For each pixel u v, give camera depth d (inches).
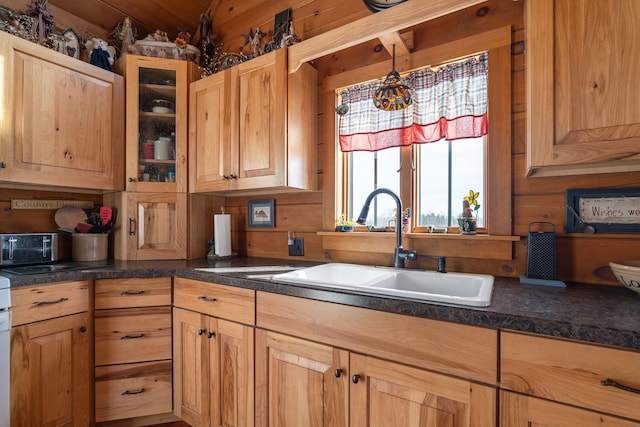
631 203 46.5
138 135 80.2
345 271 66.2
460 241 58.7
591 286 47.3
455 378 36.4
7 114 61.6
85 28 83.0
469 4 49.4
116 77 78.1
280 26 79.4
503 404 33.7
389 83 58.2
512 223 54.9
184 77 82.5
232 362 56.7
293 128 69.5
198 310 62.0
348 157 75.4
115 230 81.4
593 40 37.9
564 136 39.5
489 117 56.6
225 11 93.0
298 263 73.4
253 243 87.2
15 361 53.3
